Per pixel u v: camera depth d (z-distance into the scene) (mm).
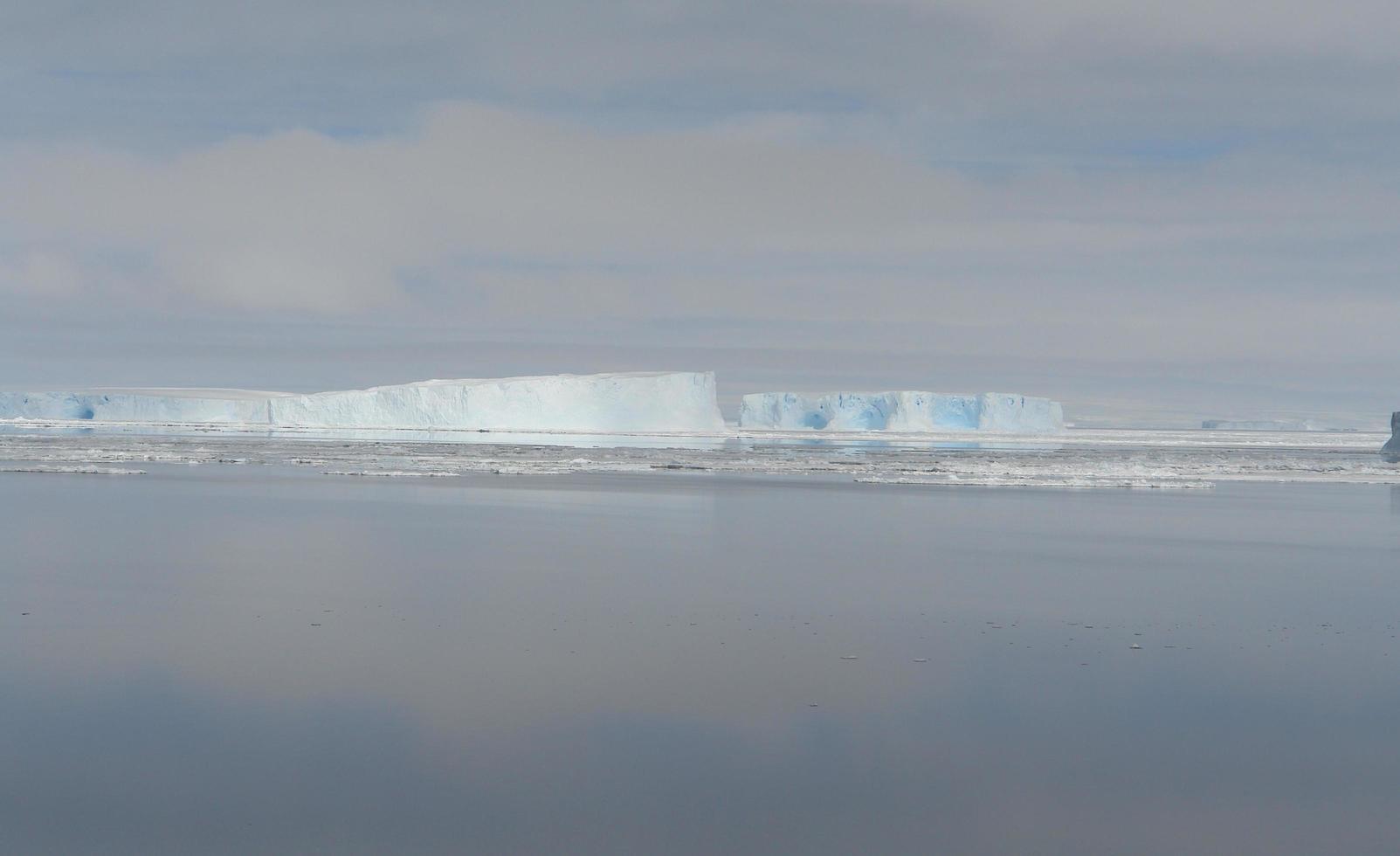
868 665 19375
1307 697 17719
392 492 51625
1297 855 12258
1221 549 34406
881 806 13383
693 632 21656
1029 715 16672
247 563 29422
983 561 31250
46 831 12531
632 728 15906
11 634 21047
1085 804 13484
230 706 16719
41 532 35688
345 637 21031
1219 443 193750
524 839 12445
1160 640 21516
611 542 34125
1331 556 33094
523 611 23500
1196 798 13664
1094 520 42844
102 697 17109
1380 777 14344
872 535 37000
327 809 13141
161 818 12875
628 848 12250
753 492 54188
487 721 16156
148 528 36656
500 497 49438
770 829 12766
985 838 12602
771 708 16906
